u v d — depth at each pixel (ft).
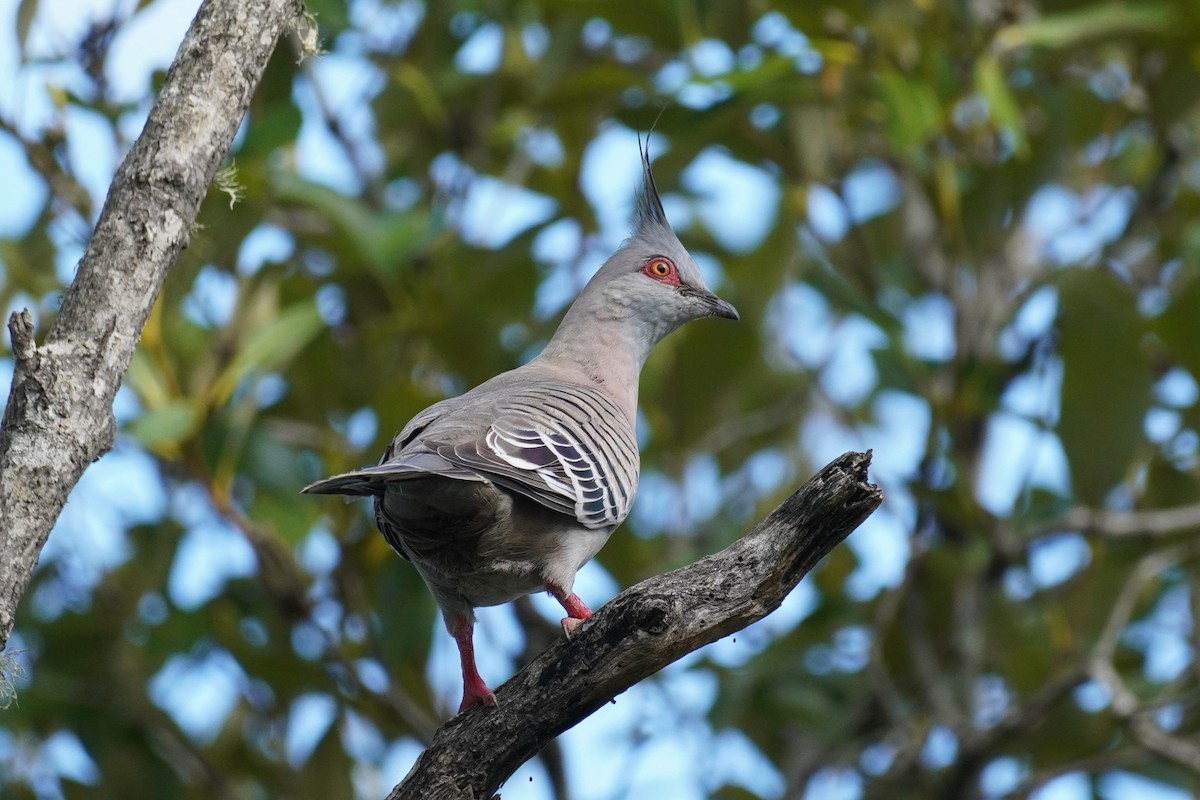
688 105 40.06
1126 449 37.06
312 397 40.45
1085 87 46.06
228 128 18.37
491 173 44.96
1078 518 37.47
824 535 20.85
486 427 25.58
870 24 40.29
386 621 36.55
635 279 34.68
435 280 40.42
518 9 43.37
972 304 41.14
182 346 34.73
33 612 40.70
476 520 25.03
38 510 16.55
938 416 40.19
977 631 39.04
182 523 39.42
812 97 39.58
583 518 26.30
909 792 40.60
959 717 37.52
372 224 36.65
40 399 16.81
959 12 40.98
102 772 38.91
